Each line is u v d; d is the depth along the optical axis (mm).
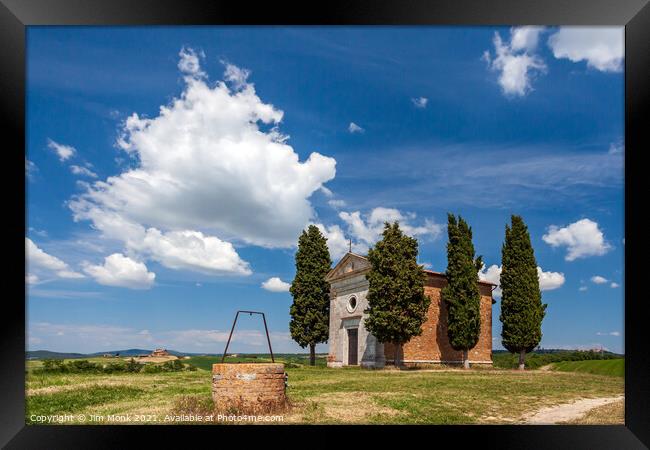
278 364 12148
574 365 32219
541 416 13195
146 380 21922
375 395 16719
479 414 13391
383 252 34312
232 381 11781
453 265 35594
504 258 36844
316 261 45719
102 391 17531
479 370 33188
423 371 31062
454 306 35156
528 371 32312
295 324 44969
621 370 27484
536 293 36188
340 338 39719
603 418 12773
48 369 23984
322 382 22094
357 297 38500
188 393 16891
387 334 33312
